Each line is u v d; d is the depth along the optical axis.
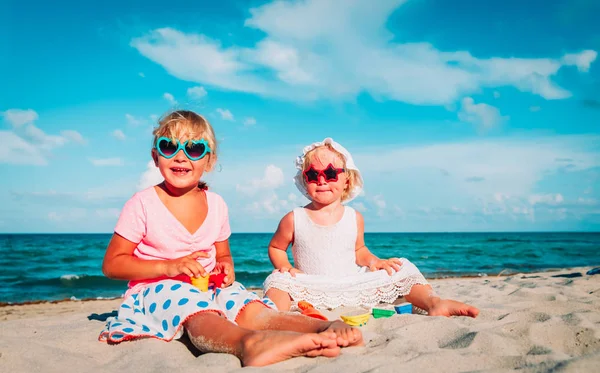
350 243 4.18
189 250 3.08
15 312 7.38
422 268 16.64
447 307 3.29
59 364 2.12
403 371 1.81
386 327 2.93
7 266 18.36
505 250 27.91
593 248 29.88
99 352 2.43
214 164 3.34
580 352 2.19
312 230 4.14
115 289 11.80
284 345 2.03
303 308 3.30
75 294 10.86
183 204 3.13
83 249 27.08
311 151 4.25
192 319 2.42
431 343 2.37
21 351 2.25
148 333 2.54
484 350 2.16
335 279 3.72
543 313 2.95
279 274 3.71
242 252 28.48
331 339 2.08
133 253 3.04
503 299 4.25
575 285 5.24
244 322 2.62
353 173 4.50
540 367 1.78
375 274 3.77
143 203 3.00
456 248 30.22
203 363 2.05
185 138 3.03
